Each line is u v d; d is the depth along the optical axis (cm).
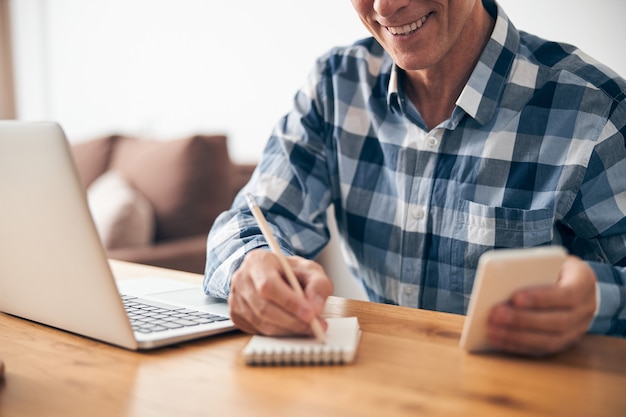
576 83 121
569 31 213
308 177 136
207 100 335
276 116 311
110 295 78
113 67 372
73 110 394
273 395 65
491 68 122
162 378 71
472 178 124
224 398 65
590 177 116
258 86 316
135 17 360
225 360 76
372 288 139
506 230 120
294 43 300
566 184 117
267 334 81
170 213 280
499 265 71
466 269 125
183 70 343
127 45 365
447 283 127
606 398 64
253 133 321
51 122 76
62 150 75
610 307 85
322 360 74
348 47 143
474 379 69
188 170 281
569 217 118
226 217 121
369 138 136
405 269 131
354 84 139
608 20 205
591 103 118
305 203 135
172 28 345
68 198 76
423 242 128
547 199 118
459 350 78
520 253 72
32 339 86
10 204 84
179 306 98
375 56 139
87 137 387
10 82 418
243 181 304
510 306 74
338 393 65
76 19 385
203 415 61
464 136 125
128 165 301
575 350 78
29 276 88
